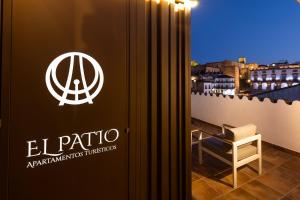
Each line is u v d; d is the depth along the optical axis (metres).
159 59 1.80
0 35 1.10
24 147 1.19
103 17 1.46
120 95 1.56
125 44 1.57
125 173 1.61
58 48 1.28
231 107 5.98
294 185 3.00
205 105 7.13
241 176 3.27
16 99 1.15
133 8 1.61
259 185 3.01
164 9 1.80
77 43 1.35
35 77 1.21
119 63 1.54
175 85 1.91
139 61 1.65
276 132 4.54
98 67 1.44
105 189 1.51
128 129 1.61
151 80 1.75
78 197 1.40
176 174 1.96
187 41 1.99
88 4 1.39
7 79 1.12
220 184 3.05
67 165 1.35
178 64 1.93
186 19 1.97
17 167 1.17
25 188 1.20
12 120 1.15
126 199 1.62
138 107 1.66
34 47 1.20
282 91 14.87
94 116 1.44
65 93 1.32
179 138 1.96
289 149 4.24
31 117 1.20
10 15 1.12
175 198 1.96
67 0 1.31
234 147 2.90
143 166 1.71
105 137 1.49
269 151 4.32
